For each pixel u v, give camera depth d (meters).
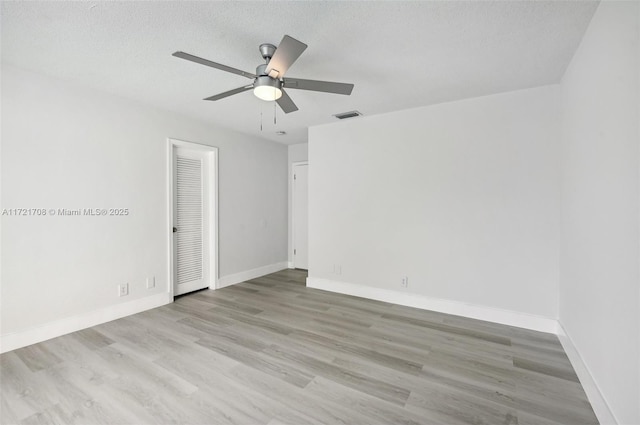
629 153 1.34
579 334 2.10
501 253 3.01
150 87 2.87
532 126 2.84
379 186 3.72
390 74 2.56
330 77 2.61
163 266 3.55
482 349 2.48
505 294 3.00
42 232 2.59
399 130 3.56
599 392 1.67
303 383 2.01
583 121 2.00
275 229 5.34
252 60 2.33
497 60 2.31
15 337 2.45
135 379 2.05
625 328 1.37
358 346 2.54
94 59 2.31
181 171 3.85
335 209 4.07
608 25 1.56
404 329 2.88
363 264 3.87
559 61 2.31
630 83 1.33
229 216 4.43
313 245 4.29
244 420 1.67
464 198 3.19
